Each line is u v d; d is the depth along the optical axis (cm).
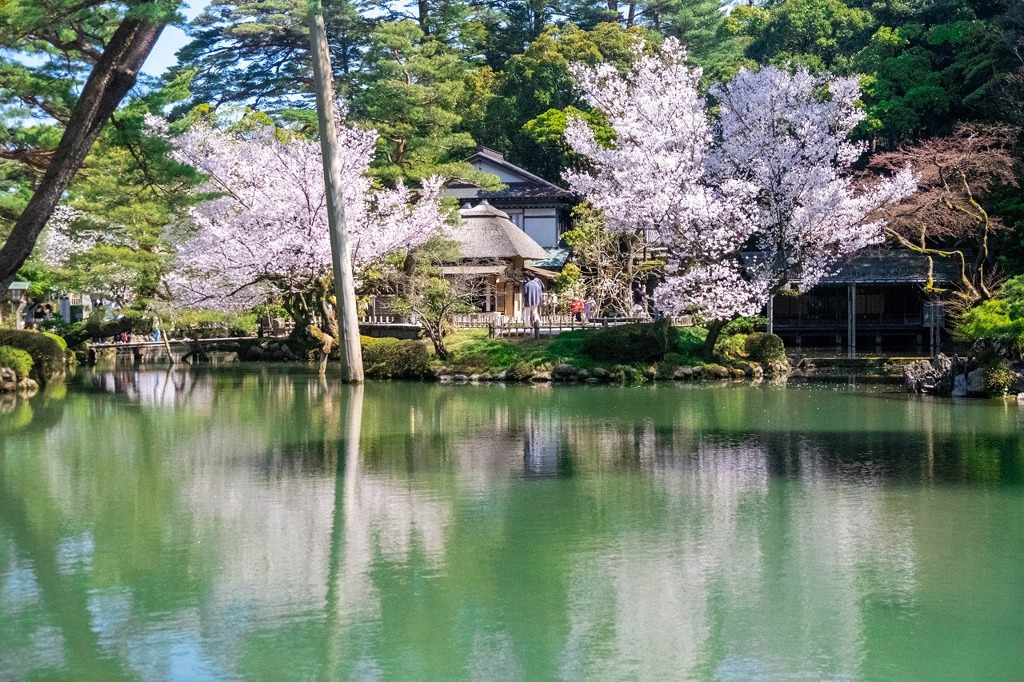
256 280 3144
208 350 4431
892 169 3400
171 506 1336
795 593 970
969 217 3334
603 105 3203
